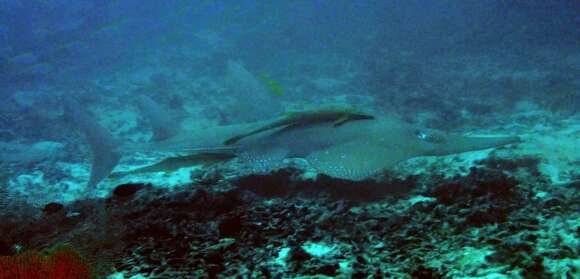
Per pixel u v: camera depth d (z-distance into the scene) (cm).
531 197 465
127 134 1248
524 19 2478
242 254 387
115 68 2483
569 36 2028
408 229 403
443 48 2217
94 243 389
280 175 620
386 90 1492
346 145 529
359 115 574
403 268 326
